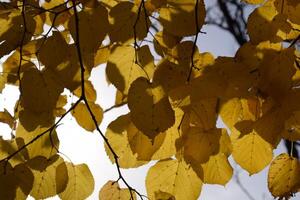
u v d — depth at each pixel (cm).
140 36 109
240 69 105
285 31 107
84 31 108
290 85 102
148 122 103
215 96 103
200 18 108
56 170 114
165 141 113
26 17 113
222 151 112
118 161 116
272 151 112
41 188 117
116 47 109
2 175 109
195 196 116
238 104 109
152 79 108
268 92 103
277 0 108
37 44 116
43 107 110
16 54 121
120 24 109
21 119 113
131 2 110
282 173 114
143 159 108
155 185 117
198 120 108
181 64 112
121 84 109
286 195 114
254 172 113
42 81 110
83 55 112
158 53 113
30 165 113
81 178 119
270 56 104
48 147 117
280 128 103
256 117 107
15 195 109
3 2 114
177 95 105
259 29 106
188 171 115
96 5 115
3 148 115
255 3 116
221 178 115
